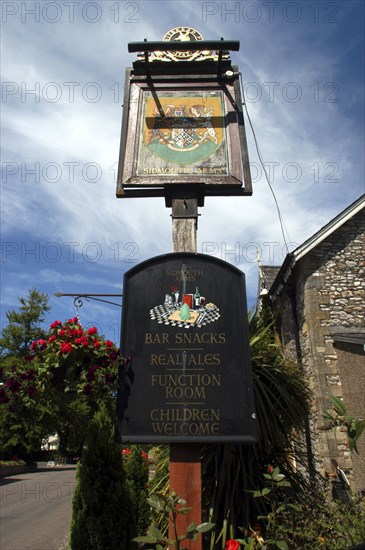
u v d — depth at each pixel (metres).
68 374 3.73
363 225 9.24
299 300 9.28
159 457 5.66
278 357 5.71
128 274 4.07
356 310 8.63
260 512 4.36
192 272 4.08
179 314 3.92
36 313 37.78
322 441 7.70
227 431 3.55
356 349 7.67
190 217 4.56
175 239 4.48
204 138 4.90
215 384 3.69
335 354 8.27
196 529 2.83
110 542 3.96
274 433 4.77
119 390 3.68
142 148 4.85
